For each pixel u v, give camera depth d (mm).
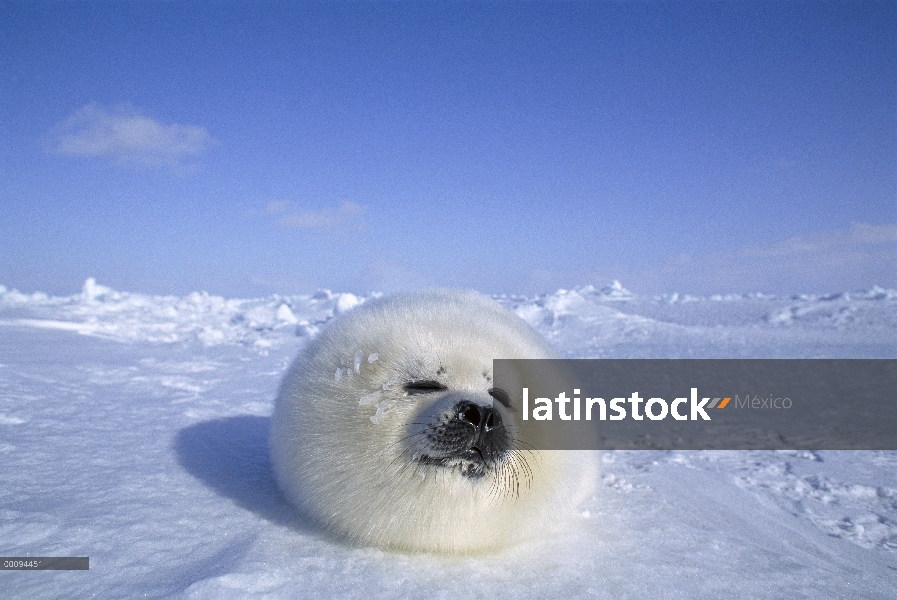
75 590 1707
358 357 2607
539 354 3150
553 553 2340
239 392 5660
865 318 14680
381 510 2307
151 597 1671
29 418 3855
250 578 1812
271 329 12445
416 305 3104
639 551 2375
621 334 13352
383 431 2377
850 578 2201
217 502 2580
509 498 2336
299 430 2559
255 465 3217
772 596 2023
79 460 3002
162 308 16672
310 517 2471
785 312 15914
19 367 5996
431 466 2260
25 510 2250
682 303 19516
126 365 7012
